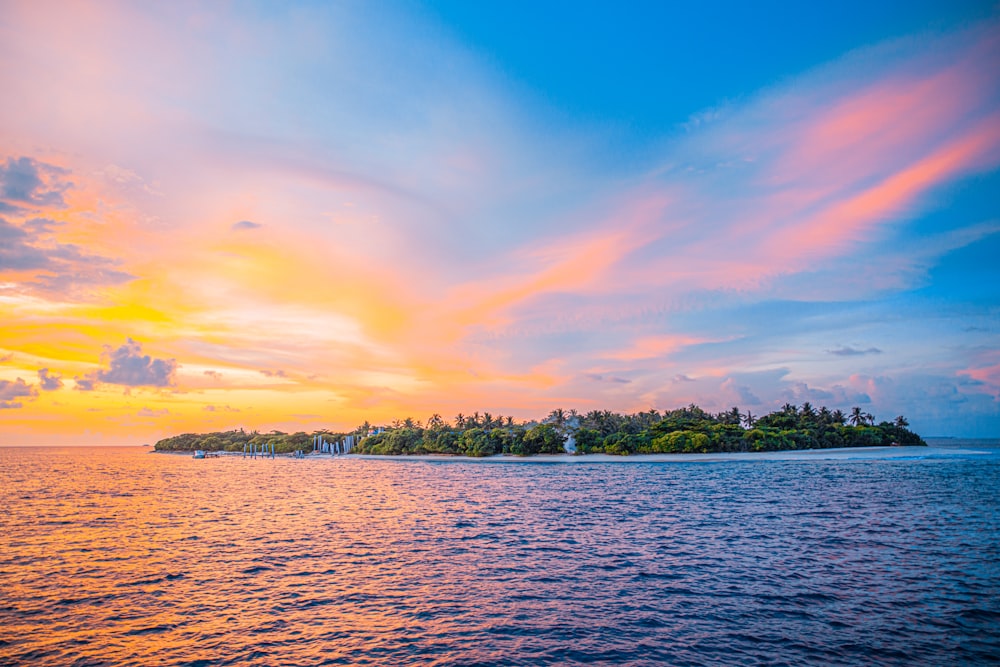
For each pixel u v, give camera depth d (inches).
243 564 1512.1
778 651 861.8
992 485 3836.1
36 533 2085.4
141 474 6658.5
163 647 906.7
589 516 2513.5
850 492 3437.5
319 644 912.3
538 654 860.6
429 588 1250.6
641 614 1051.3
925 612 1045.8
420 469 7800.2
